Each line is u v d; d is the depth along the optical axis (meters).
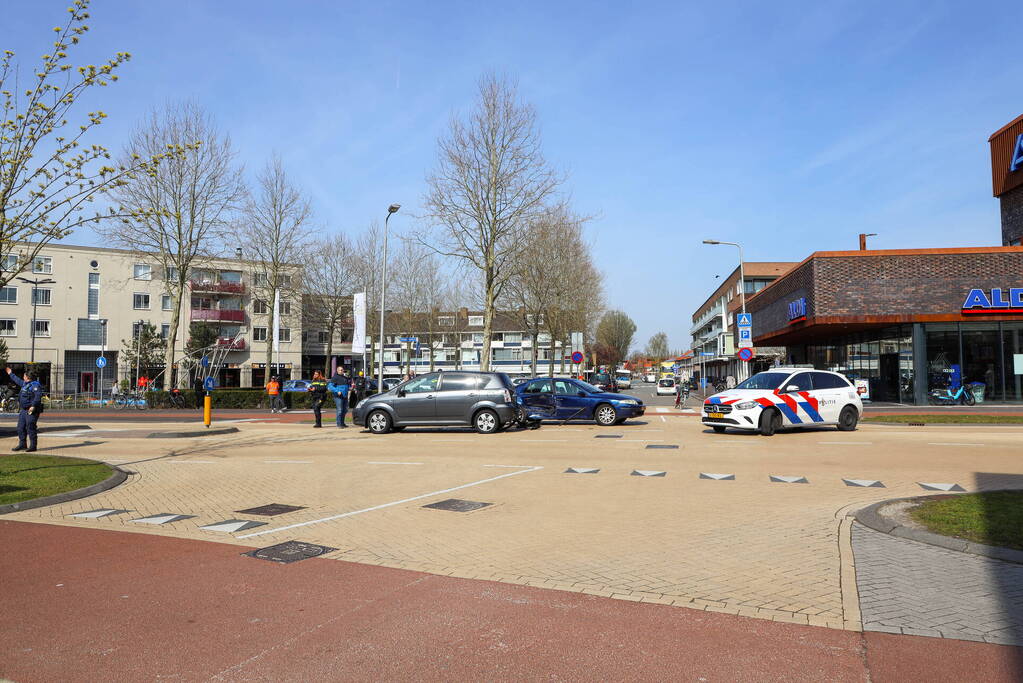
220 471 11.38
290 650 3.95
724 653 3.89
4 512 8.02
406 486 9.80
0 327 54.88
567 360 62.59
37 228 10.66
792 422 16.98
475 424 17.75
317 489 9.59
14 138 10.44
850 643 4.03
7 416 28.95
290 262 42.69
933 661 3.76
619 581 5.26
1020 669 3.64
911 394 28.44
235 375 63.50
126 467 11.94
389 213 29.97
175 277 46.22
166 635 4.19
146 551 6.23
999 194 32.44
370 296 50.41
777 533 6.80
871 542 6.39
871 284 28.09
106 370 59.31
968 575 5.31
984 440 15.58
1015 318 27.19
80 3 10.30
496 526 7.19
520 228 28.67
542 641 4.08
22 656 3.88
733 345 66.00
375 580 5.32
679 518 7.52
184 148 11.69
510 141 28.34
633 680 3.55
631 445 14.80
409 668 3.71
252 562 5.85
